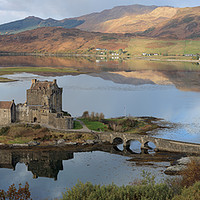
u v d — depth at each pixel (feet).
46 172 314.96
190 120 531.91
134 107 646.33
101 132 425.28
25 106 467.11
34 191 272.10
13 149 383.24
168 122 516.73
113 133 408.26
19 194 207.31
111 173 306.35
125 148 391.45
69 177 301.02
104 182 284.20
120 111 604.90
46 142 402.52
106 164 333.01
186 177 248.73
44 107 463.42
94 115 538.06
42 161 347.36
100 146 397.80
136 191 204.44
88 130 439.63
